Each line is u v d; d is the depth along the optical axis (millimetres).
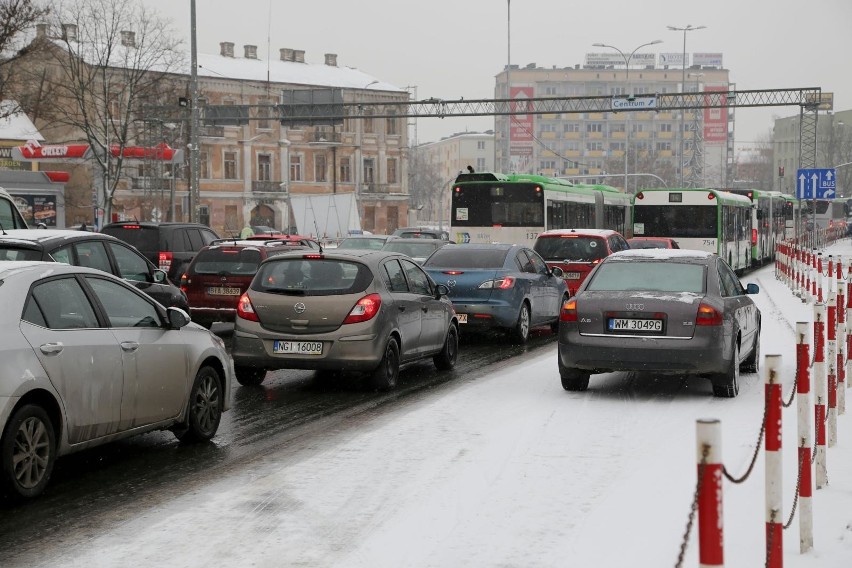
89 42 51125
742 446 9219
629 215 43062
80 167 69812
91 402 7988
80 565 6055
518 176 32125
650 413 11062
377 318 12414
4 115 47469
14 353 7289
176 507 7348
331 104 49750
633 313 11625
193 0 39469
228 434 10047
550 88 169125
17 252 13055
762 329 19359
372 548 6383
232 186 81500
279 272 12711
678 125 169125
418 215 174625
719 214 33688
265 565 6066
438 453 9086
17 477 7289
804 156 52000
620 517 7035
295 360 12406
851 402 11148
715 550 3631
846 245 75688
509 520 6980
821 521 6754
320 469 8508
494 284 17453
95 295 8406
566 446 9359
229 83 81125
